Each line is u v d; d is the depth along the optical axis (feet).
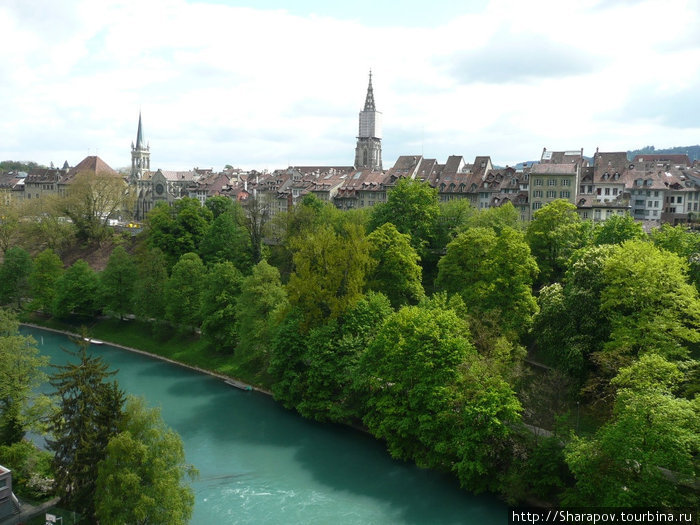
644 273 187.83
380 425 205.67
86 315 396.16
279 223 426.10
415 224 359.46
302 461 205.36
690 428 135.85
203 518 169.37
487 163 490.49
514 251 245.86
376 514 171.01
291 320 251.39
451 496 180.65
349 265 242.17
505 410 175.42
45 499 170.09
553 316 206.69
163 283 360.48
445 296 229.25
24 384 192.85
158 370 311.88
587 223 302.66
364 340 227.61
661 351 171.42
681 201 432.66
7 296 409.49
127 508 137.39
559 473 166.81
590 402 192.54
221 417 245.65
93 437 151.53
